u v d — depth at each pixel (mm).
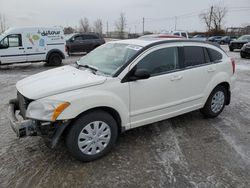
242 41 21422
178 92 4168
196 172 3191
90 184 2947
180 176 3109
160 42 4012
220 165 3348
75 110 3076
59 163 3365
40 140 3990
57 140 3037
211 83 4648
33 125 3094
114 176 3100
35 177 3061
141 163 3387
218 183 2977
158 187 2910
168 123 4742
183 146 3859
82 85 3213
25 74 10766
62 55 13938
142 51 3771
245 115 5215
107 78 3420
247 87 7770
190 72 4277
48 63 13797
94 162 3406
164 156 3564
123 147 3811
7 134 4234
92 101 3195
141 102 3736
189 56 4363
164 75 3939
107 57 4094
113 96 3400
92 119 3277
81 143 3270
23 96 3320
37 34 12938
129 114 3656
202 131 4402
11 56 12367
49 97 3053
